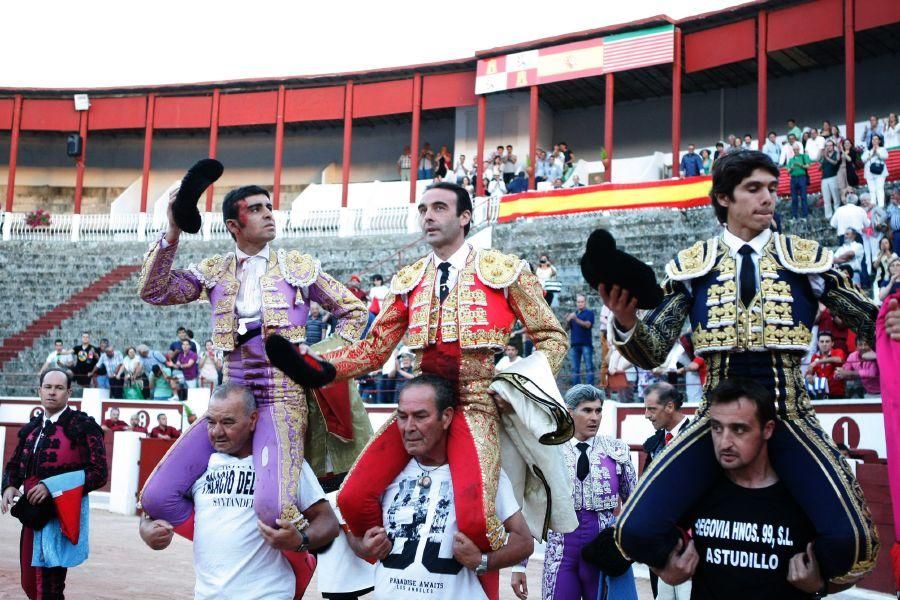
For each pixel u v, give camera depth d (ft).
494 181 71.41
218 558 12.20
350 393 13.65
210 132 90.74
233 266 13.11
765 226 9.70
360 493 11.27
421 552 10.93
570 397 15.87
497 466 10.91
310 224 80.07
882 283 34.81
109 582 23.22
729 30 70.54
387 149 92.94
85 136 89.71
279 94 86.79
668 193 61.77
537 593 23.89
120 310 70.28
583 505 15.21
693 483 9.35
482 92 78.54
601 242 8.94
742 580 9.16
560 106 84.79
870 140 59.00
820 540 8.66
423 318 11.37
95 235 85.25
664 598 16.29
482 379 11.23
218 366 47.09
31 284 75.56
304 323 13.15
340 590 14.60
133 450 41.60
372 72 83.66
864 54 71.82
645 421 32.65
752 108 78.28
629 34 72.74
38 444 17.75
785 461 9.11
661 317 9.91
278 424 12.28
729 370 9.57
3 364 65.21
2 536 31.71
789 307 9.45
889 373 9.64
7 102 90.02
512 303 11.41
